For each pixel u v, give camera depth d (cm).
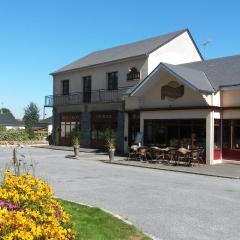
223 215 1071
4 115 8569
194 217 1045
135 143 2916
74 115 4084
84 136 3922
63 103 4194
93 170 2125
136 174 1981
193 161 2475
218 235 879
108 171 2091
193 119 2580
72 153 3322
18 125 8362
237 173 2058
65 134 4238
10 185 709
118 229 864
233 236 873
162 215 1063
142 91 2878
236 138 2506
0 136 4797
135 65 3350
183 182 1714
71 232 639
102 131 3684
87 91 3903
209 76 2756
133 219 1016
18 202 667
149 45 3472
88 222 913
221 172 2094
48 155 3116
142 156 2675
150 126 2875
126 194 1377
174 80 2683
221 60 2972
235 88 2491
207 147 2483
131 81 3384
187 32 3538
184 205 1198
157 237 858
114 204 1202
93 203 1213
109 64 3584
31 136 5188
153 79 2764
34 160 2684
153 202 1238
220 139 2572
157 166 2345
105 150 3528
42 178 1755
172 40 3425
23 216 570
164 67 2652
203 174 2055
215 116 2520
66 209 1031
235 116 2506
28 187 701
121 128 3428
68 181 1681
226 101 2558
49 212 655
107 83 3647
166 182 1700
